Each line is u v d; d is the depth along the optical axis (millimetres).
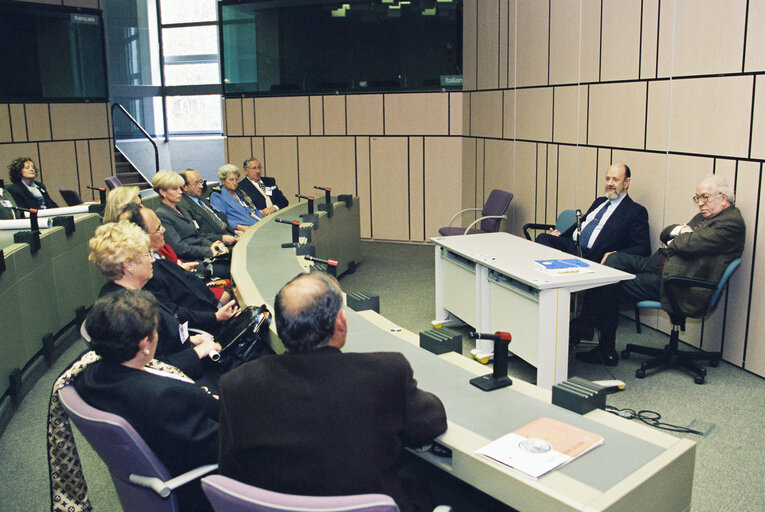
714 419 3338
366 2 8180
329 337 1585
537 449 1560
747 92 3818
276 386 1479
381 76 8328
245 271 3615
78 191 9719
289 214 5969
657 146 4621
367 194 8711
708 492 2680
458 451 1590
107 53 10586
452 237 4824
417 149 8336
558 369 3561
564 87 5746
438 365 2139
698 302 3742
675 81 4406
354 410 1459
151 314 1885
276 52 8750
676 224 4418
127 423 1710
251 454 1467
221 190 6422
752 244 3850
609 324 4090
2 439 3297
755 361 3904
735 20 3877
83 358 1996
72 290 4777
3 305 3512
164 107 11648
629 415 3350
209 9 11148
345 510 1238
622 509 1392
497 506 2021
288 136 8953
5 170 8938
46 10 9086
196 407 1855
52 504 2121
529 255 4152
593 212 4941
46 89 9266
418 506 1632
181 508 1867
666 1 4449
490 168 7383
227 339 2627
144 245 2533
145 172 11203
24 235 4039
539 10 6094
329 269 3117
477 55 7527
